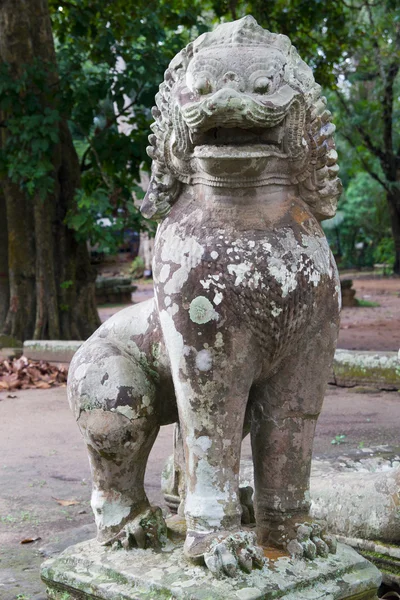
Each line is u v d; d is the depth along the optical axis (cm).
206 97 195
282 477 218
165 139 213
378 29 1639
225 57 200
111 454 222
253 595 189
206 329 200
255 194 207
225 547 198
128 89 923
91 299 1009
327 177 216
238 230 203
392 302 1736
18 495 386
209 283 200
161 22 1041
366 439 487
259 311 200
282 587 196
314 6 1091
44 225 955
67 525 338
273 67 200
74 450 485
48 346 868
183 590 192
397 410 584
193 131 201
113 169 980
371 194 2797
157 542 222
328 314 211
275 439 216
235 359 202
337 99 1986
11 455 475
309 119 210
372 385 671
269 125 197
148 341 227
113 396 218
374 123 2017
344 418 558
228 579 195
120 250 2962
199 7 1081
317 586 203
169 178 217
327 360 215
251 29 208
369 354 680
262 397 217
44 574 222
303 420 216
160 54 955
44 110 880
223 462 206
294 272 202
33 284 972
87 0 980
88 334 991
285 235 205
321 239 213
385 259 2884
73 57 961
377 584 215
